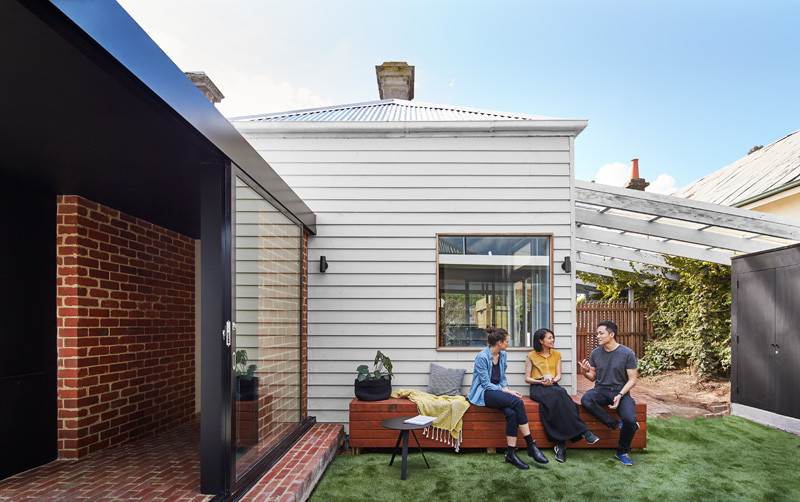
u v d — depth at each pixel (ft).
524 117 19.62
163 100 6.17
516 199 17.67
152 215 14.94
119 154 9.08
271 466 11.63
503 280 17.60
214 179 9.14
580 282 35.76
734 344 20.10
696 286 26.91
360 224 17.75
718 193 33.76
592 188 18.37
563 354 17.17
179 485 9.93
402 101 24.47
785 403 17.21
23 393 11.16
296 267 15.34
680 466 13.74
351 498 11.51
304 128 17.69
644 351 31.76
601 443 15.12
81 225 12.53
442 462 14.17
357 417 15.06
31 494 9.57
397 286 17.51
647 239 24.16
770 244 20.80
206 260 9.07
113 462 11.85
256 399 10.89
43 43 4.98
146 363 15.46
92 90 6.27
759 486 12.31
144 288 15.46
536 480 12.71
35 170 10.16
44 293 11.88
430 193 17.78
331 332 17.35
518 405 14.11
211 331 9.05
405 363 17.21
